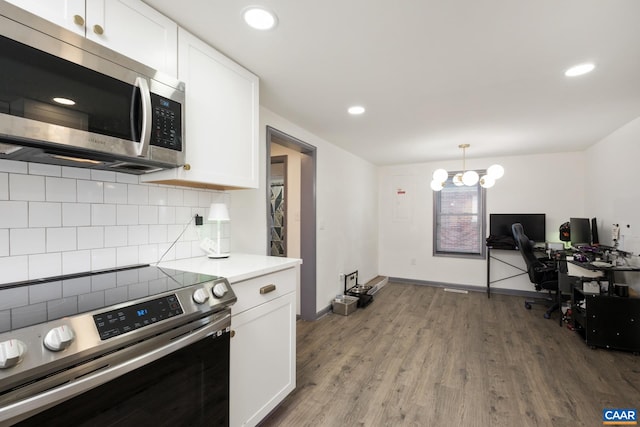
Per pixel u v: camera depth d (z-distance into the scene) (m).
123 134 1.16
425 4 1.33
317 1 1.31
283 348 1.84
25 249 1.20
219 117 1.68
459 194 5.22
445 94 2.35
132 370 0.96
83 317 0.85
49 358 0.74
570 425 1.78
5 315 0.83
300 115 2.86
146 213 1.65
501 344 2.92
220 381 1.32
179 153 1.39
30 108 0.92
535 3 1.32
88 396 0.85
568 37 1.58
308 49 1.71
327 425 1.79
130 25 1.24
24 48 0.90
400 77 2.06
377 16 1.42
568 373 2.38
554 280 3.75
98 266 1.44
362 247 5.02
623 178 3.18
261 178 2.62
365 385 2.21
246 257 2.00
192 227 1.92
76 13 1.06
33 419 0.74
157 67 1.34
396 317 3.70
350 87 2.23
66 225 1.32
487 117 2.90
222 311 1.31
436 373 2.38
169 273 1.43
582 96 2.38
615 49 1.70
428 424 1.80
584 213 4.35
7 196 1.16
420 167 5.45
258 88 2.03
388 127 3.23
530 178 4.70
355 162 4.73
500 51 1.73
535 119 2.94
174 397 1.11
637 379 2.28
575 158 4.45
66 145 1.00
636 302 2.71
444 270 5.29
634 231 2.96
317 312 3.62
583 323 3.00
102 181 1.45
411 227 5.54
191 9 1.36
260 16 1.41
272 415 1.87
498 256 4.89
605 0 1.30
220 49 1.70
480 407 1.96
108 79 1.12
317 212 3.62
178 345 1.07
